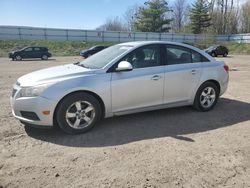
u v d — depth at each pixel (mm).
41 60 29281
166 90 5688
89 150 4281
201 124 5523
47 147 4395
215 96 6465
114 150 4277
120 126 5355
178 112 6297
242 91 8984
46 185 3322
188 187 3293
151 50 5621
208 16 69812
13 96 4953
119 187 3287
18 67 19891
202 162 3904
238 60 29078
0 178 3465
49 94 4672
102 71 5098
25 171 3639
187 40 57031
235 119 5875
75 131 4922
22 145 4473
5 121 5660
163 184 3346
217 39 58750
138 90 5355
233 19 75000
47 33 46312
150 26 67500
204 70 6160
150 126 5371
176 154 4145
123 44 5949
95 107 5043
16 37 44188
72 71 5086
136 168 3721
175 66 5797
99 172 3621
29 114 4797
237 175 3578
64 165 3805
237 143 4594
